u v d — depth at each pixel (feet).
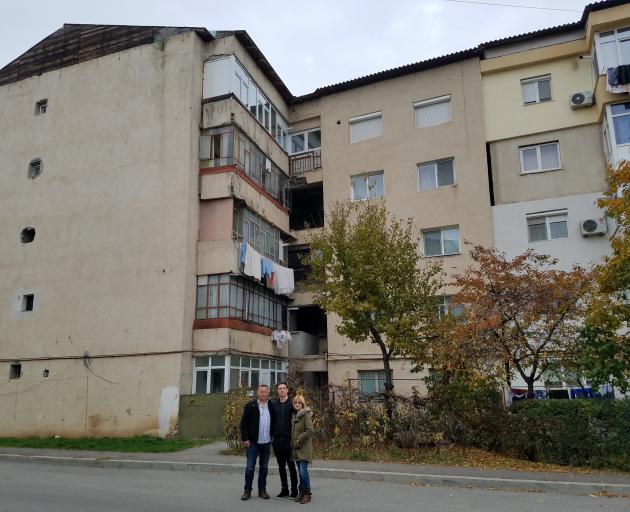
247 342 65.10
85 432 62.39
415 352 44.47
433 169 74.28
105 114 72.02
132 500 28.55
